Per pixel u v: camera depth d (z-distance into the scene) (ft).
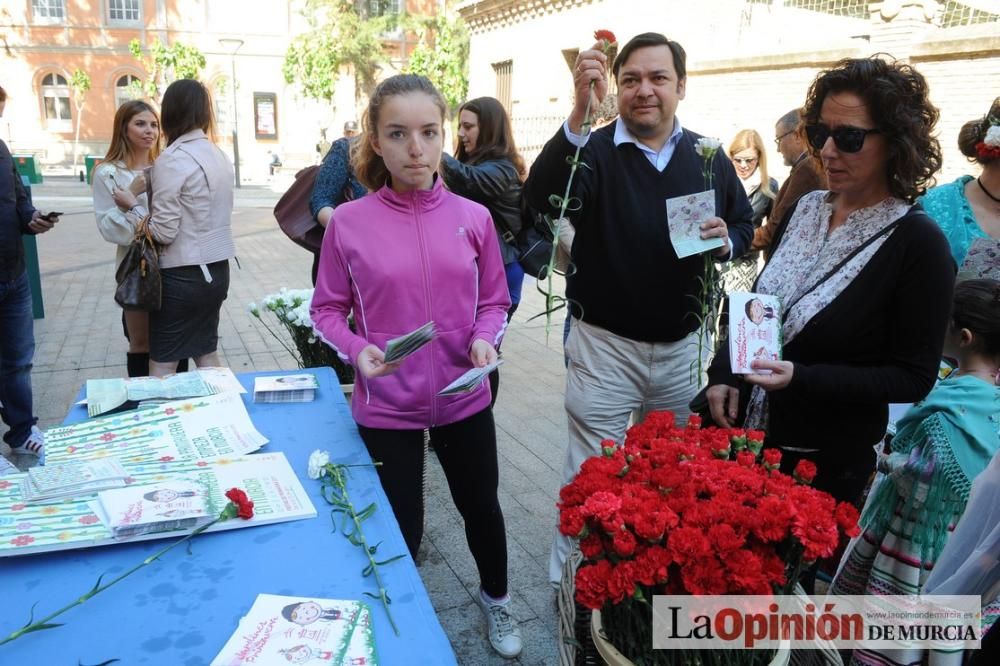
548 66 43.50
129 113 12.66
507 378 17.97
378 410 7.21
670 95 7.98
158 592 4.71
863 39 26.18
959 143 9.79
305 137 106.01
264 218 51.52
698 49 33.04
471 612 9.14
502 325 7.52
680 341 8.81
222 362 18.66
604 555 4.93
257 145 105.40
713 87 31.68
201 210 11.59
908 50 24.11
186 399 7.95
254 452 6.75
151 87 96.32
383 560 5.11
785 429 6.82
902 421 6.94
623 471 5.46
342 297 7.20
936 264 6.04
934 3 24.32
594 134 8.45
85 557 5.04
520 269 12.75
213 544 5.26
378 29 88.07
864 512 7.04
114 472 6.00
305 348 11.73
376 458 7.28
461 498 7.97
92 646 4.22
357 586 4.85
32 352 12.69
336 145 12.24
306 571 4.99
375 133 6.75
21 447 12.93
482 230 7.39
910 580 6.48
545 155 8.37
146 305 11.43
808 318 6.56
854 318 6.36
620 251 8.27
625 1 36.22
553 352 20.22
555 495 12.13
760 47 30.30
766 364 6.31
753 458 5.55
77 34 99.81
